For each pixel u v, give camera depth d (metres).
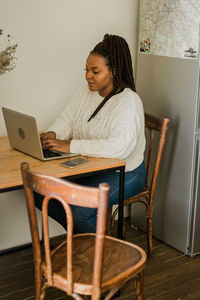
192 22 2.24
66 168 1.86
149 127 2.44
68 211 1.31
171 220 2.60
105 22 2.65
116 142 2.05
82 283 1.44
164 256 2.51
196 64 2.27
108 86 2.25
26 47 2.41
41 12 2.40
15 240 2.62
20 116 1.93
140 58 2.68
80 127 2.35
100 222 1.26
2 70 2.10
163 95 2.53
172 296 2.12
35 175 1.35
